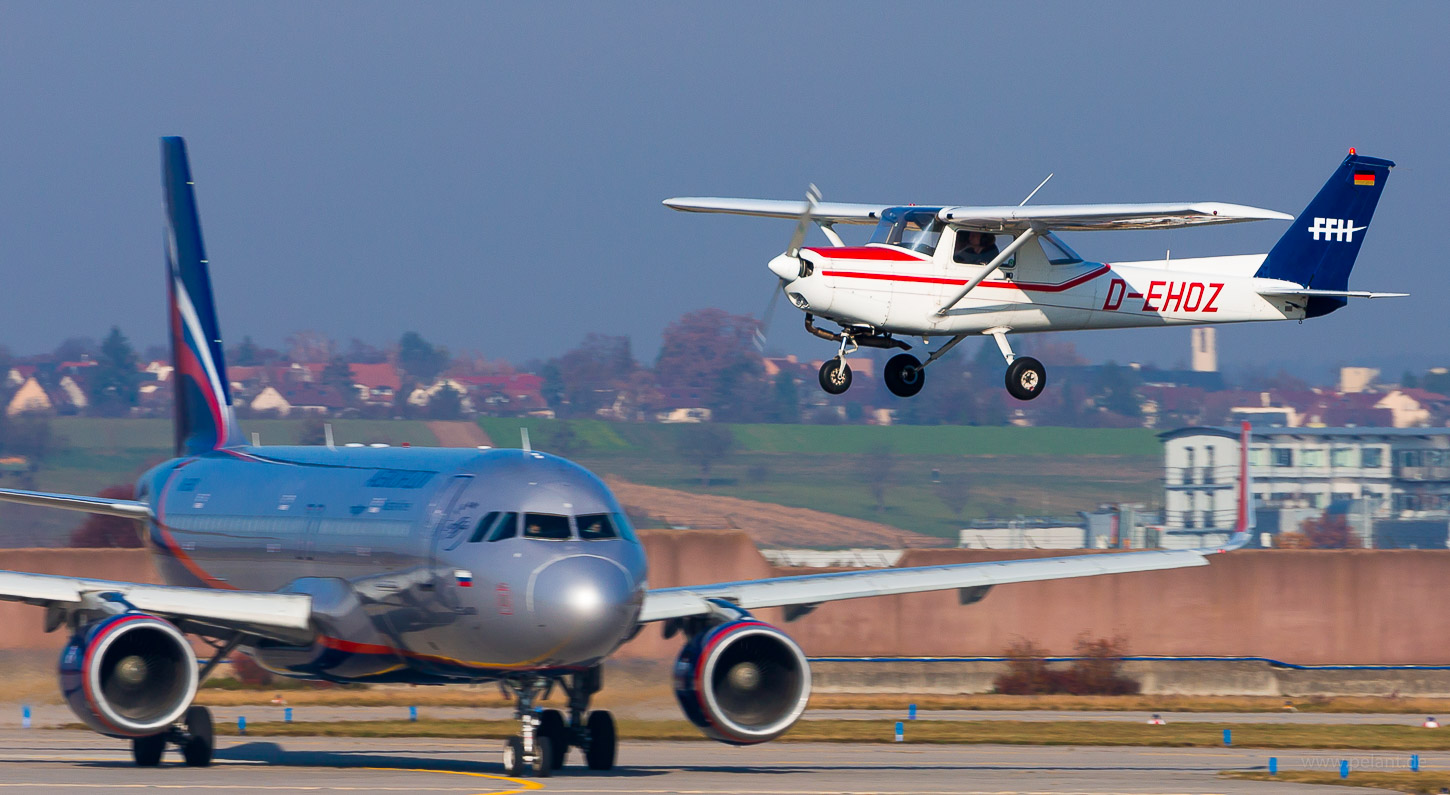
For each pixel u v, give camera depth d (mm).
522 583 65125
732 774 73000
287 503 82500
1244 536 80750
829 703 131750
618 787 64375
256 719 112375
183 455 101750
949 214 85688
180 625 75312
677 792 62312
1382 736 104062
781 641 69000
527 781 67312
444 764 79500
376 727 104375
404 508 72438
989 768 79375
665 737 98625
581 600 64438
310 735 100000
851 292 84438
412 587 69625
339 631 75062
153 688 69625
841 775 72625
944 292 85875
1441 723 118438
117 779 68562
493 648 66625
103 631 67938
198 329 101812
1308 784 73188
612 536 67812
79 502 96375
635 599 66312
